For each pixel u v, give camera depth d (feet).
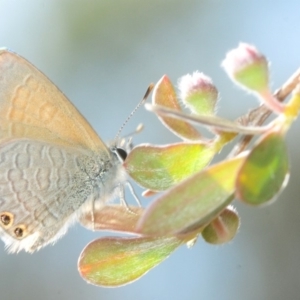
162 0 1.08
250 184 0.57
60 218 0.70
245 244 0.95
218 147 0.61
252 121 0.60
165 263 0.97
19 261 1.03
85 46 1.09
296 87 0.59
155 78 1.05
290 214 0.93
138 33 1.09
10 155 0.69
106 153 0.70
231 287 0.94
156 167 0.61
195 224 0.58
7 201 0.69
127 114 1.02
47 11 1.12
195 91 0.61
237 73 0.58
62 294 1.01
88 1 1.09
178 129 0.61
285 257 0.92
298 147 0.91
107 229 0.63
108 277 0.60
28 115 0.68
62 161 0.70
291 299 0.91
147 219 0.57
